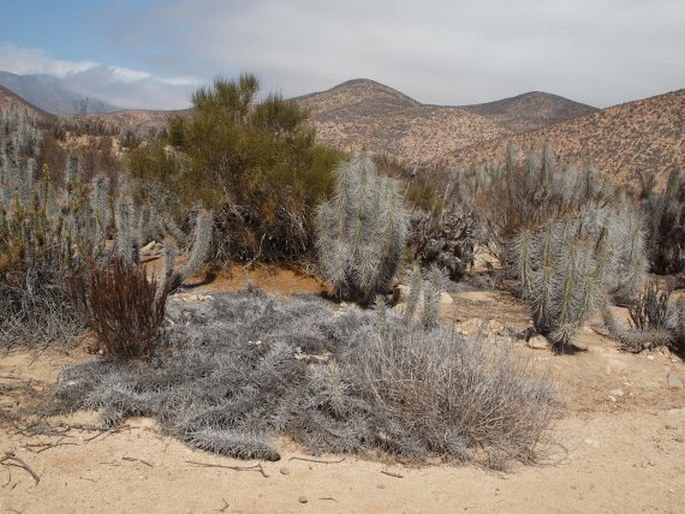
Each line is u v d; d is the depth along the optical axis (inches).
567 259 283.0
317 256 377.1
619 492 179.8
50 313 261.3
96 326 228.8
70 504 152.2
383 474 181.0
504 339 278.5
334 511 158.7
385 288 347.9
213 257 395.2
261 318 276.2
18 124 837.2
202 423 192.9
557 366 274.1
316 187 392.2
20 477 161.6
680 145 2236.7
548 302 289.9
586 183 550.9
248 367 224.5
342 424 199.9
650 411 241.6
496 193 559.5
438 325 274.2
